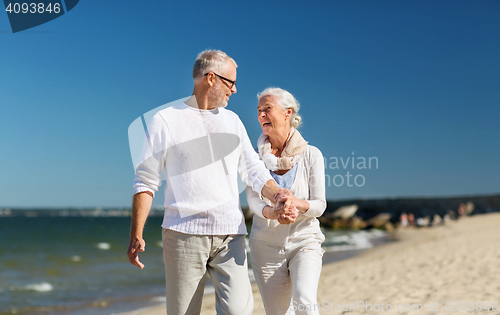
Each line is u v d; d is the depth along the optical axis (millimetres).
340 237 31719
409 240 23828
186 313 1894
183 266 1873
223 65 1978
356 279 8391
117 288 10758
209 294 7844
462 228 30516
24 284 11961
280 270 2369
